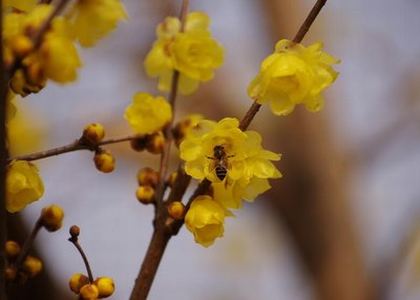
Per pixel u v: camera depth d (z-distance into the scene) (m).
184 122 0.78
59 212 0.76
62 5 0.68
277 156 0.73
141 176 0.78
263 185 0.74
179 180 0.76
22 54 0.68
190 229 0.73
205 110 1.76
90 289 0.74
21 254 0.76
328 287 1.78
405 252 1.68
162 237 0.75
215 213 0.73
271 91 0.73
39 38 0.68
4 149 0.67
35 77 0.68
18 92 0.71
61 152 0.75
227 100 1.78
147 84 1.61
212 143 0.73
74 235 0.75
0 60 0.66
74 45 0.69
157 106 0.78
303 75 0.72
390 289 1.71
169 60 0.79
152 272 0.75
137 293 0.75
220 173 0.73
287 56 0.73
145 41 1.63
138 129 0.78
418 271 1.70
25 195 0.74
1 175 0.68
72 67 0.69
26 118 1.46
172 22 0.80
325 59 0.73
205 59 0.79
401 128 1.76
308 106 0.73
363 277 1.76
